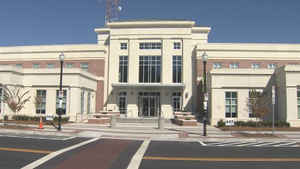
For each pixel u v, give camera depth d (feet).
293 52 104.32
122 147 38.70
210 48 104.68
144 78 107.55
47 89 85.97
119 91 107.24
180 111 97.86
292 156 32.96
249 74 79.46
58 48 112.68
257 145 42.80
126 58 109.70
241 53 104.68
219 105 78.79
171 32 107.76
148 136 52.13
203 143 44.68
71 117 82.48
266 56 104.42
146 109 104.94
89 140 46.01
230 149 38.27
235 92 79.41
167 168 25.84
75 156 30.86
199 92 102.53
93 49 110.63
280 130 63.77
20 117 78.69
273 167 26.76
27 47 114.62
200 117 98.17
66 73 84.58
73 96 83.51
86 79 93.86
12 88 81.15
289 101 71.61
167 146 40.47
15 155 30.60
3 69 80.28
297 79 71.92
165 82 105.60
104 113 94.79
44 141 42.98
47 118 62.18
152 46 108.78
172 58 107.14
